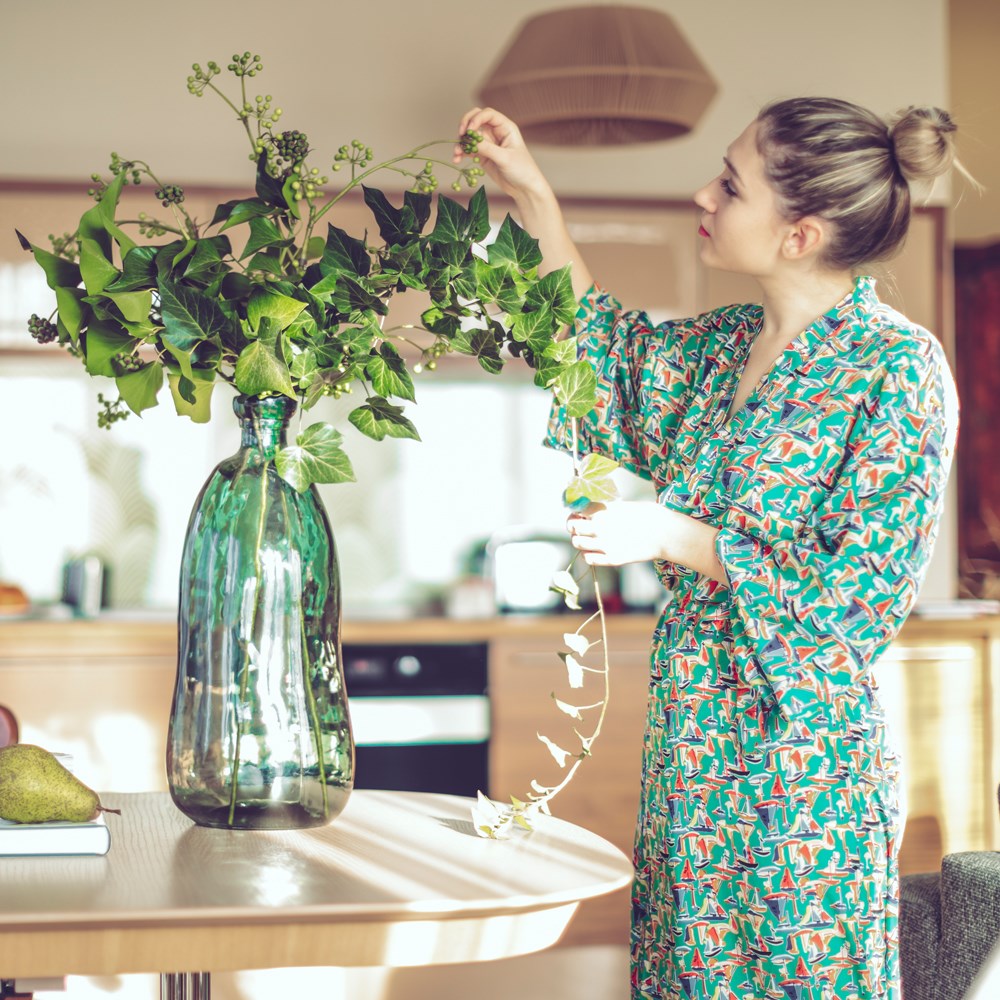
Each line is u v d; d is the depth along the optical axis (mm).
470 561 4414
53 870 1243
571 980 3395
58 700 3492
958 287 5066
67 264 1384
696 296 3994
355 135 4027
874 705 1476
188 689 1413
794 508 1494
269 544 1400
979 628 3822
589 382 1479
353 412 1459
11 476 4184
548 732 3662
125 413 1462
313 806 1412
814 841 1446
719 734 1492
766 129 1557
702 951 1487
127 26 3936
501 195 3975
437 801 1631
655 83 3182
